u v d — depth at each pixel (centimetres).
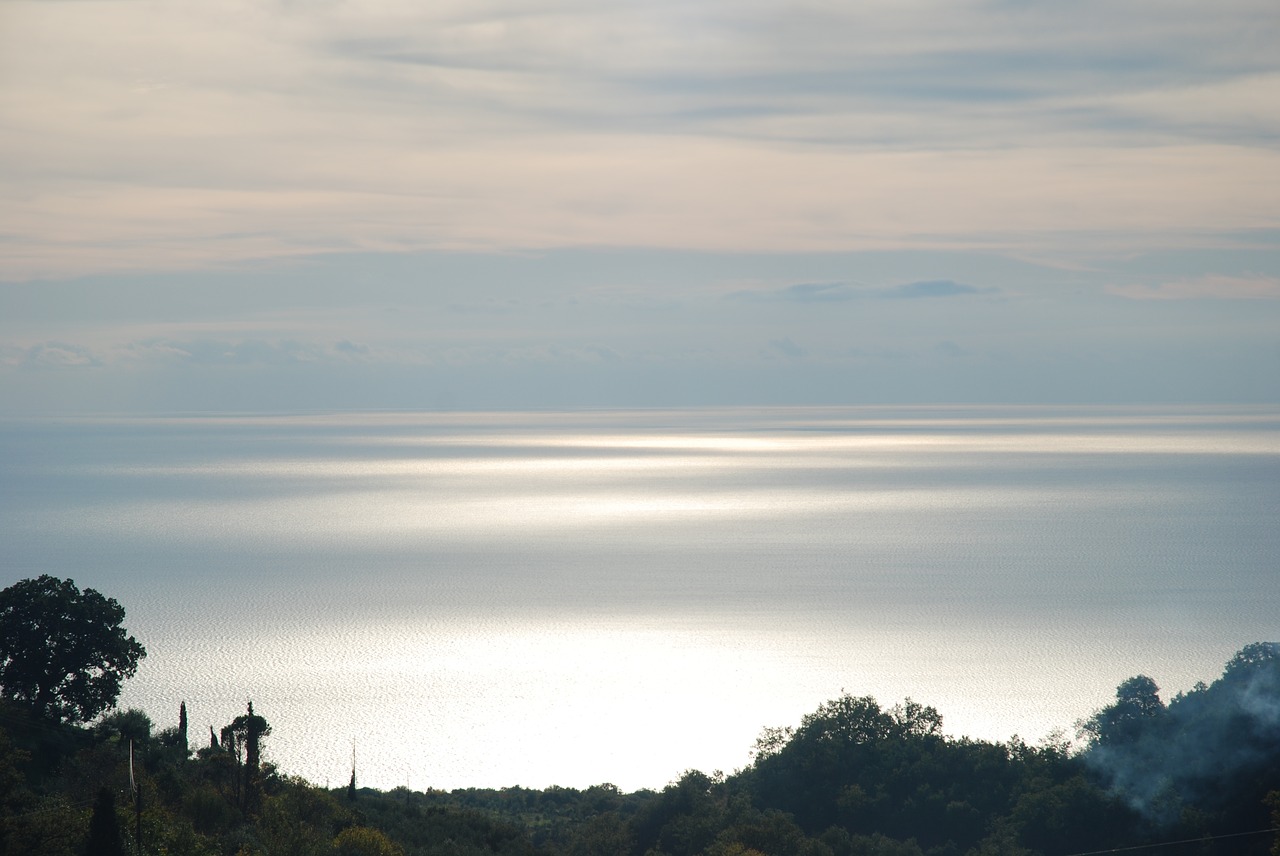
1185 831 7938
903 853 8012
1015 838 8181
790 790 9562
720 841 7962
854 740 10306
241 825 6675
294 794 6838
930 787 9294
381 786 12912
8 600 8294
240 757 7444
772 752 10225
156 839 5166
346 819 7106
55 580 8594
